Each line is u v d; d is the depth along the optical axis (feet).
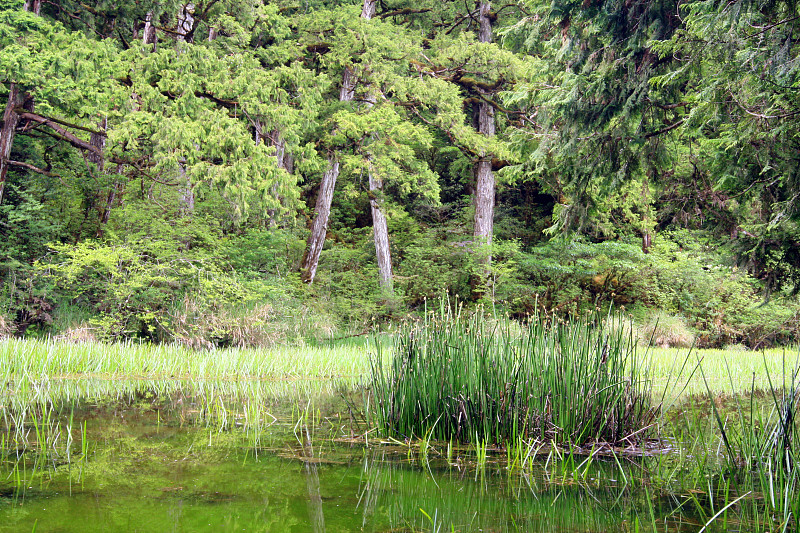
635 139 23.75
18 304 35.27
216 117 36.88
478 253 55.52
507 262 54.39
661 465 11.13
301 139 49.80
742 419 11.34
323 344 40.96
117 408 16.60
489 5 59.67
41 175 43.09
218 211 46.42
